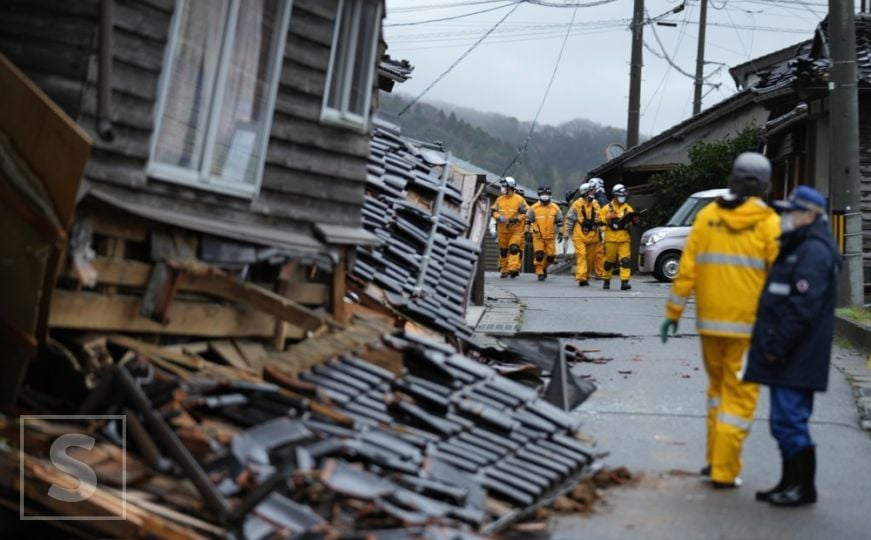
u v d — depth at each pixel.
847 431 11.19
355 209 10.92
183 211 8.89
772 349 8.41
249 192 9.59
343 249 10.73
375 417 8.39
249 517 6.19
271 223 9.91
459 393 9.40
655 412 11.83
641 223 40.41
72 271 7.88
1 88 7.52
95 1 8.06
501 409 9.40
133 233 8.47
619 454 10.09
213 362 9.30
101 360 8.00
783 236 8.50
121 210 8.28
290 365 8.95
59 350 7.80
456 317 13.66
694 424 11.33
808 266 8.34
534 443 9.08
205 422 7.27
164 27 8.55
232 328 9.37
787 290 8.42
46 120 7.30
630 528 7.87
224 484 6.46
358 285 12.61
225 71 9.15
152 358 8.21
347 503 6.55
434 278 14.27
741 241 8.80
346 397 8.55
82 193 7.75
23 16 8.21
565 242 40.00
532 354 12.80
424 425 8.60
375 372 9.16
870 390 13.17
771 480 9.28
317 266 10.24
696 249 9.07
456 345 12.91
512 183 31.70
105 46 8.06
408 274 13.74
